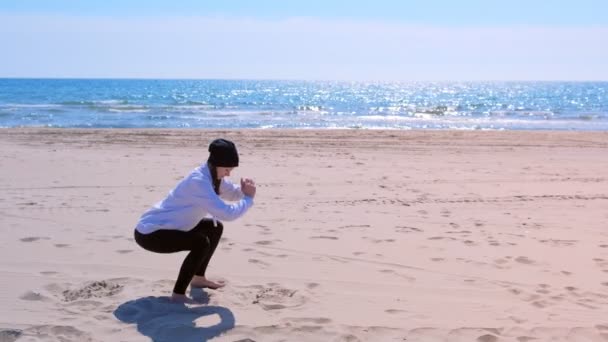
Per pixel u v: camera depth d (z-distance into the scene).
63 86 117.06
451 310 4.74
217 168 4.64
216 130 22.20
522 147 18.14
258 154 15.45
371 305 4.81
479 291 5.23
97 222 7.57
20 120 28.45
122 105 44.62
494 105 57.22
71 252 6.13
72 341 4.00
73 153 14.94
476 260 6.20
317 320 4.43
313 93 99.62
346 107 49.75
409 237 7.12
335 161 14.24
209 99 66.06
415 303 4.89
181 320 4.38
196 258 4.68
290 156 15.10
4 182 10.50
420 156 15.59
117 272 5.52
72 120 29.08
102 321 4.34
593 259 6.35
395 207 8.98
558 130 27.56
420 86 182.88
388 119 34.81
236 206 4.58
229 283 5.26
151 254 6.11
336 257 6.18
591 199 9.97
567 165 14.24
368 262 6.04
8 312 4.47
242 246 6.52
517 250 6.64
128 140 18.30
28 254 6.03
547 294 5.16
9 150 15.25
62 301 4.75
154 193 9.74
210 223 4.93
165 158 14.22
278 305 4.72
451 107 51.88
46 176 11.25
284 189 10.32
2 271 5.46
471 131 23.84
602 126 30.30
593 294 5.18
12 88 98.62
